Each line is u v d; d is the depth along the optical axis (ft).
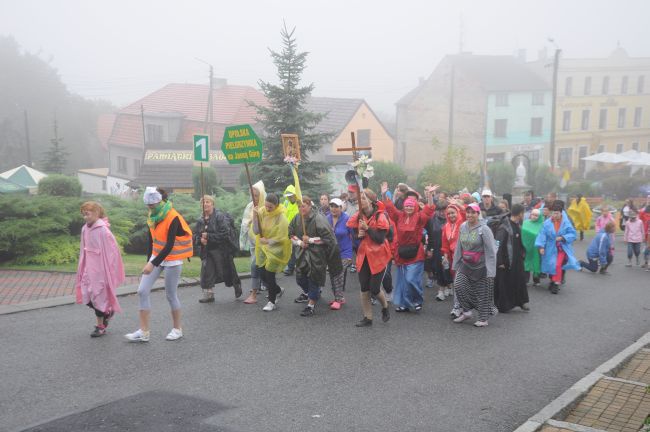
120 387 20.86
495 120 190.39
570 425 18.39
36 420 18.25
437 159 200.75
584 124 207.10
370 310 29.25
